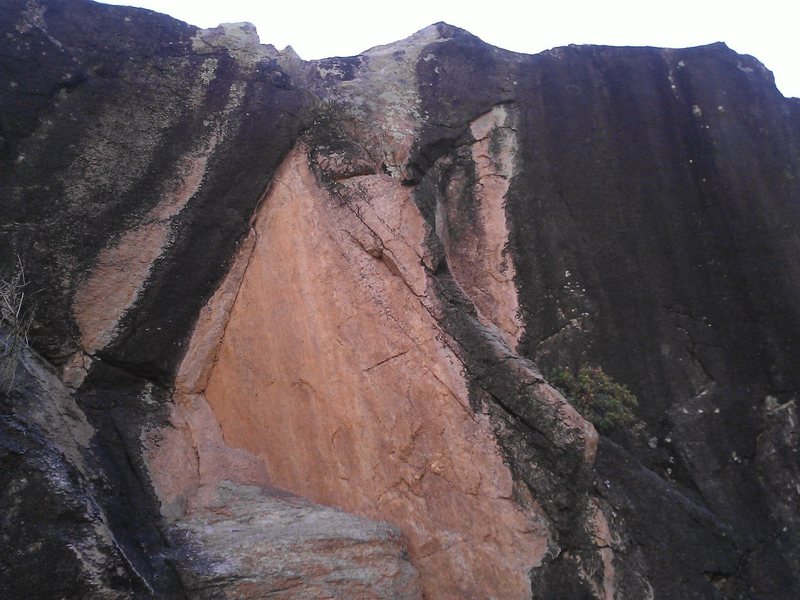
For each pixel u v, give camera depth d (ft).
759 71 25.75
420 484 19.17
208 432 20.83
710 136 24.71
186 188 21.95
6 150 20.52
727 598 17.63
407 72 26.37
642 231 23.85
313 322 21.01
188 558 16.75
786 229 23.22
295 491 20.34
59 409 17.95
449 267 22.18
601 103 25.80
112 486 17.10
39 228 20.22
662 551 17.72
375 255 21.20
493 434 18.99
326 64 26.63
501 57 27.12
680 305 22.81
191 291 21.35
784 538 19.11
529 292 23.66
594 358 22.52
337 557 17.33
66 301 19.97
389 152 24.36
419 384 19.83
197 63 23.22
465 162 25.46
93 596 14.25
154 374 20.62
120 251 20.83
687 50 26.30
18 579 13.85
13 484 14.48
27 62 21.34
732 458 20.67
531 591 17.48
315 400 20.62
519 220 24.54
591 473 18.28
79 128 21.35
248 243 22.16
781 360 21.70
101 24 22.65
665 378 22.04
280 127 22.88
